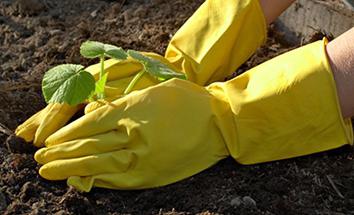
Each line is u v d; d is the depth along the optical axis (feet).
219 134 2.74
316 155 2.91
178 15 3.76
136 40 3.59
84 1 3.93
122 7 3.87
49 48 3.56
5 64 3.48
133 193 2.74
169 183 2.74
